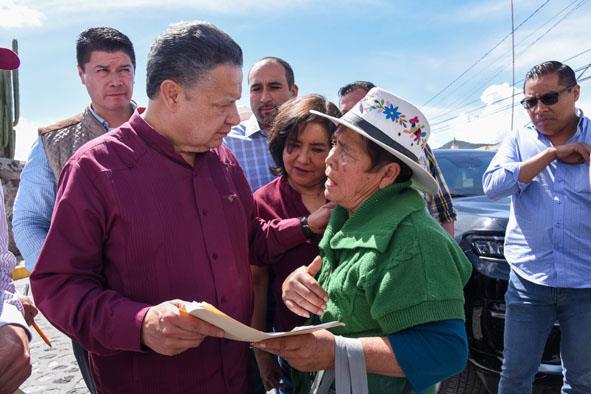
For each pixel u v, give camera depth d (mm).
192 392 1534
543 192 2643
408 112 1569
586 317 2510
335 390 1415
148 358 1488
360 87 3256
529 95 2695
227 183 1696
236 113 1496
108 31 2338
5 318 1188
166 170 1486
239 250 1665
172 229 1460
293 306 1510
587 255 2516
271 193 2148
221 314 1075
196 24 1424
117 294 1388
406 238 1398
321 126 1934
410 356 1346
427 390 1562
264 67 2928
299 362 1374
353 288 1462
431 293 1340
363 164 1550
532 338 2627
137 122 1506
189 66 1373
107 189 1400
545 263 2576
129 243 1422
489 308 2846
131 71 2396
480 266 2879
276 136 2041
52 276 1381
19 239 2205
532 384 2803
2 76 9938
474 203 3512
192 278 1485
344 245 1522
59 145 2299
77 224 1386
